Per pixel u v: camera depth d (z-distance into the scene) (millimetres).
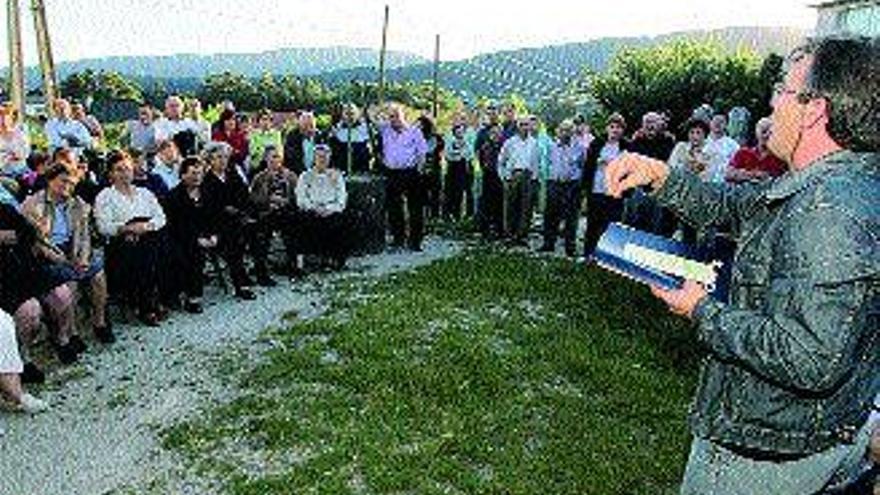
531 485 4574
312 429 5160
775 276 1728
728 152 9359
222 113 11555
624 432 5344
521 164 11242
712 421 1938
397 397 5664
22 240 6172
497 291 8500
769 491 1902
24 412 5527
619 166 2266
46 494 4551
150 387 5980
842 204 1649
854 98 1713
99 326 6914
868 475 2145
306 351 6527
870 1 12984
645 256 1999
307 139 11344
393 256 10648
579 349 6734
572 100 25922
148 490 4570
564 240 11391
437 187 12750
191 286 7957
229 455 4926
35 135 14086
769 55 21156
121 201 7453
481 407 5582
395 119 10898
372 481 4523
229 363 6426
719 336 1758
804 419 1818
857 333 1644
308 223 9406
